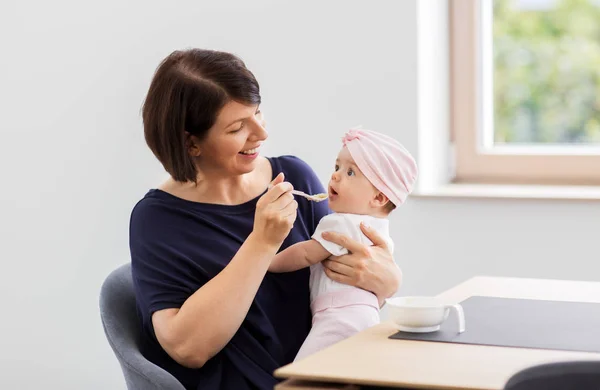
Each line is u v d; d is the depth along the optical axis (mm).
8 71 3385
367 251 1907
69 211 3385
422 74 3104
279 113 3229
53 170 3383
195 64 1869
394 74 3094
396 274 1931
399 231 3117
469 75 3285
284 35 3195
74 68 3338
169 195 1977
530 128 3287
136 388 1819
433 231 3080
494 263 3035
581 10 3178
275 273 1991
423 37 3111
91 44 3322
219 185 2004
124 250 3348
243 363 1881
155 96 1876
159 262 1881
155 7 3283
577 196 2928
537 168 3242
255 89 1879
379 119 3125
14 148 3406
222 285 1778
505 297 1938
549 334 1605
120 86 3312
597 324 1667
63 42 3342
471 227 3045
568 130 3240
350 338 1637
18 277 3445
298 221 2082
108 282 1986
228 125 1849
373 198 1976
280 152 3246
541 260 2986
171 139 1862
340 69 3150
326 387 1418
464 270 3064
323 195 2008
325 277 1953
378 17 3094
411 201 3092
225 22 3246
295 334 1979
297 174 2146
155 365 1790
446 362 1452
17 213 3428
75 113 3350
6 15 3367
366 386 1452
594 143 3213
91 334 3396
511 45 3275
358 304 1896
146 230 1923
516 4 3254
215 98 1827
